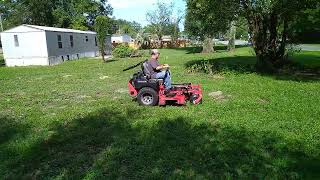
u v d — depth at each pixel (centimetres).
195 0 1781
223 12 1722
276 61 1841
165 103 1033
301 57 2472
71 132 783
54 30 3103
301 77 1568
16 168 597
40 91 1426
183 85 1109
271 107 933
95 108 1033
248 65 2034
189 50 4928
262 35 1770
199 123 800
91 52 4175
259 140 673
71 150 672
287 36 1902
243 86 1309
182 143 673
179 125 792
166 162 588
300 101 998
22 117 960
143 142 691
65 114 960
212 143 666
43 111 1034
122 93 1314
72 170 576
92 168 580
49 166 600
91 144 702
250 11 1700
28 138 747
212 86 1327
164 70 1094
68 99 1229
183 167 566
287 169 546
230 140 675
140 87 1029
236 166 563
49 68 2525
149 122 827
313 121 787
